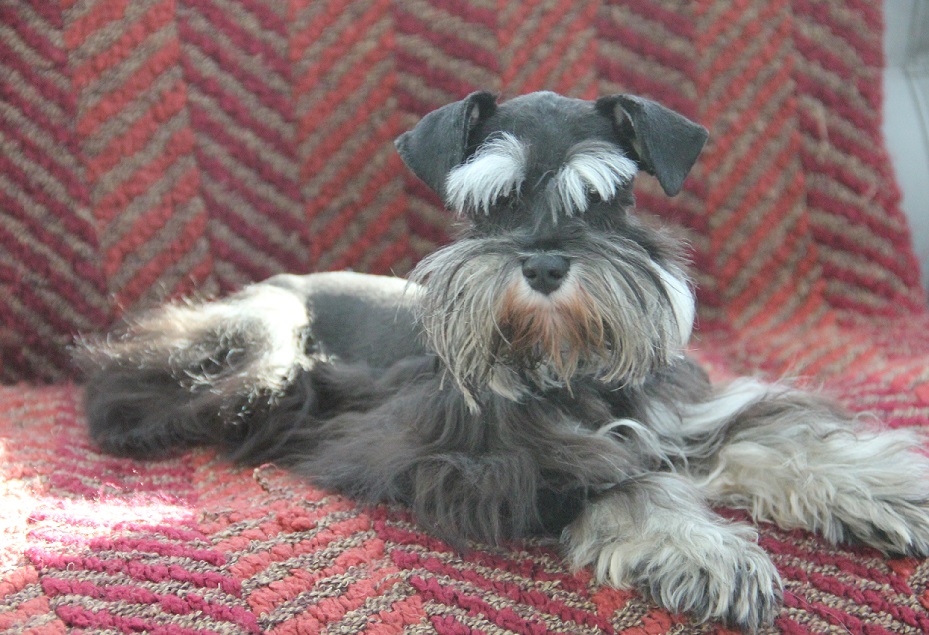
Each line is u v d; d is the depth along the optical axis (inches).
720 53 49.0
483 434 37.3
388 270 49.6
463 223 39.4
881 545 35.4
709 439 39.3
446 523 35.7
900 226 49.4
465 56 48.7
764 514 37.0
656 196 49.3
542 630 33.2
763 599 33.6
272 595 33.4
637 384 37.6
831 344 47.9
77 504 36.9
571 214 36.4
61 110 46.3
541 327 36.0
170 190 47.5
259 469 40.4
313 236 48.9
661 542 34.6
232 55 47.6
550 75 49.1
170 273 47.9
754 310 50.1
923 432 40.4
